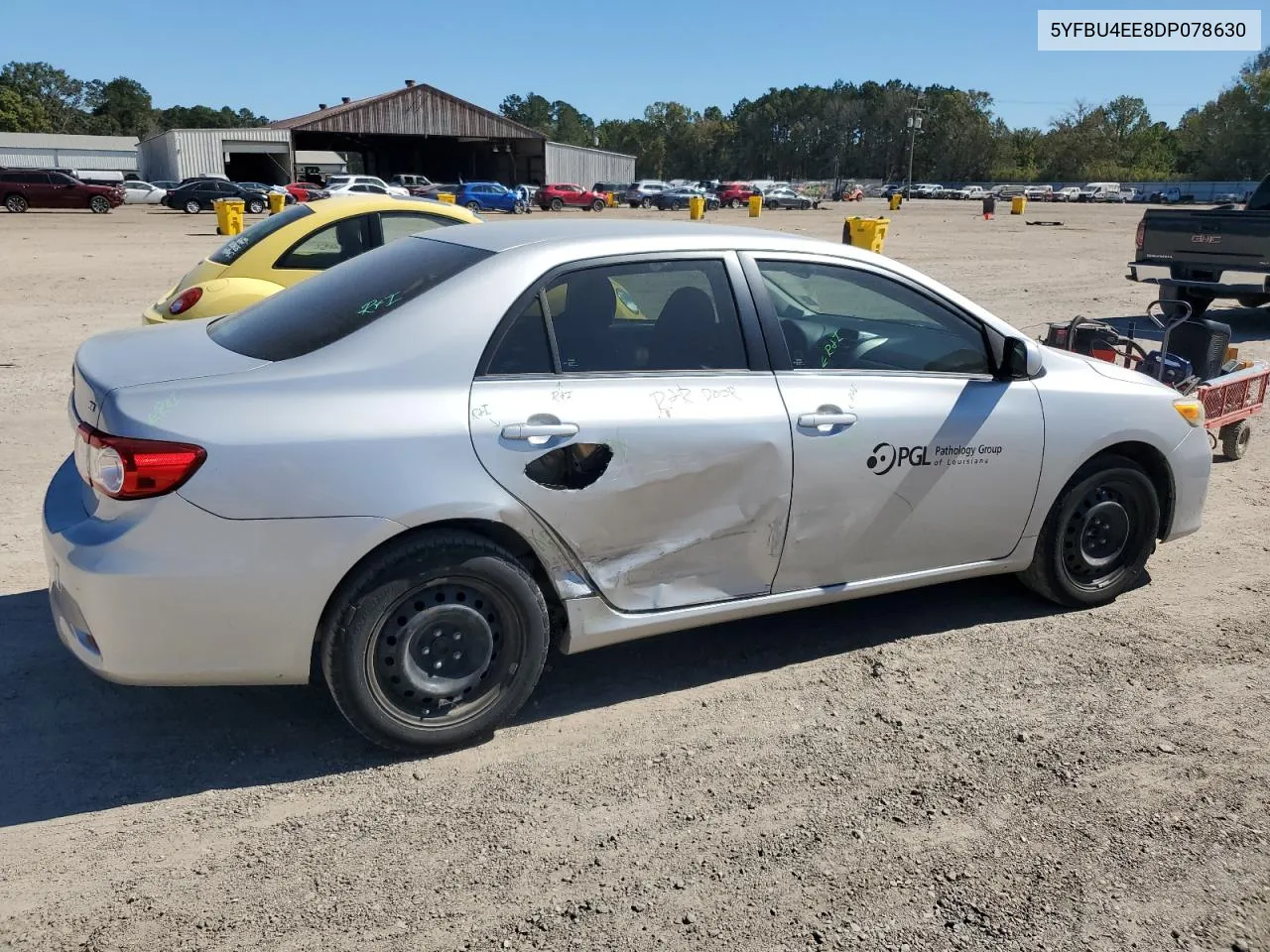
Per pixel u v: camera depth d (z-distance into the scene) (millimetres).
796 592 3885
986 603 4730
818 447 3727
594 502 3379
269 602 3033
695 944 2590
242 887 2752
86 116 161500
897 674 4035
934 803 3207
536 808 3135
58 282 15914
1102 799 3242
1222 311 15750
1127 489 4566
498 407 3246
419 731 3318
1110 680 4008
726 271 3729
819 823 3098
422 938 2584
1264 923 2721
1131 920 2717
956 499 4082
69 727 3502
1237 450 7254
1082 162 130000
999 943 2621
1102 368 4586
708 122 168375
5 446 6730
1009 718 3721
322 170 91938
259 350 3357
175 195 43469
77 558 2967
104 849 2893
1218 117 103000
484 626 3336
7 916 2613
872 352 4051
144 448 2912
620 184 69812
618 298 3543
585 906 2717
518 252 3469
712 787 3266
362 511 3057
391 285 3520
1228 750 3535
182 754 3375
